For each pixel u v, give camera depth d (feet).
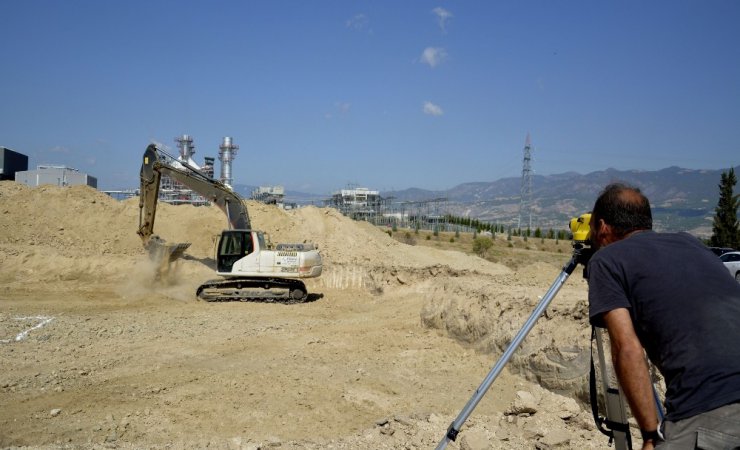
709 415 8.50
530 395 23.04
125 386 29.94
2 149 193.06
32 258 82.43
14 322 47.50
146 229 72.13
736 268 60.95
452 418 24.36
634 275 9.53
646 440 9.27
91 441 22.44
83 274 80.64
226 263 64.95
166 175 72.18
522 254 221.05
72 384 30.12
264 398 28.48
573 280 62.08
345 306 62.90
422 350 38.91
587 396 26.78
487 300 39.86
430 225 363.15
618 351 9.31
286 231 106.73
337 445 21.97
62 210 96.73
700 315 8.96
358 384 31.27
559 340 29.71
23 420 24.68
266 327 47.65
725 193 133.80
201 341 41.52
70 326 46.01
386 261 98.89
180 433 23.58
